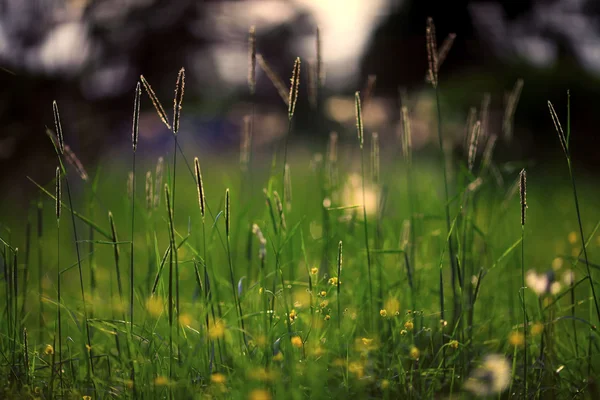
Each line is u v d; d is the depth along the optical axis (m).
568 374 2.40
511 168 3.03
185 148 13.31
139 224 4.90
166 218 2.32
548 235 4.89
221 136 13.20
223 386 2.01
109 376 2.21
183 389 2.07
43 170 5.38
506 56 10.89
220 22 5.90
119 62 5.76
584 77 9.69
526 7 11.51
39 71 5.22
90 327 2.55
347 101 5.14
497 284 2.96
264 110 6.31
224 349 2.35
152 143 10.02
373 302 2.66
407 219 3.32
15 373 2.17
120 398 2.13
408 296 2.83
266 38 5.96
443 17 13.17
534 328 2.21
